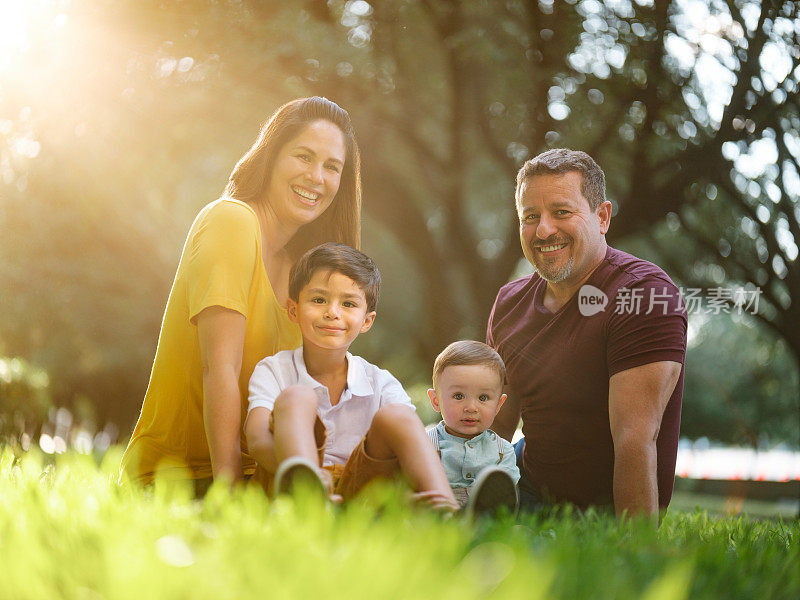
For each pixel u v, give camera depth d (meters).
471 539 1.94
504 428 4.09
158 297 12.80
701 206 11.96
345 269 3.18
